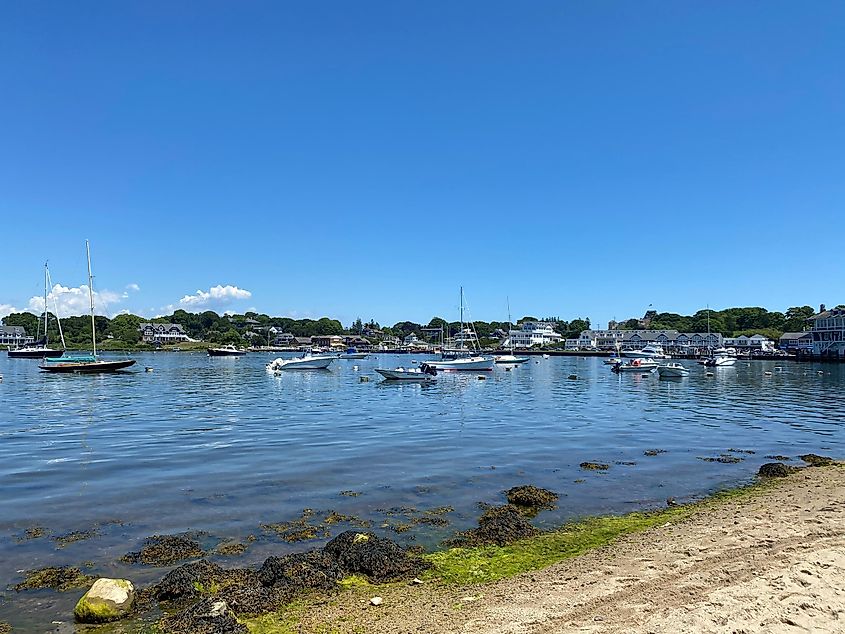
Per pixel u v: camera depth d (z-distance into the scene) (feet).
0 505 54.39
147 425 105.29
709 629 28.84
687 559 39.14
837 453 80.59
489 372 294.25
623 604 32.24
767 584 33.76
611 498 57.31
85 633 31.76
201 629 30.76
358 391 184.24
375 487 60.95
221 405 140.56
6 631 31.96
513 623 30.71
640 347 629.10
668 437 92.43
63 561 41.42
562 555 42.16
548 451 80.28
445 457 76.02
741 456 77.66
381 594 35.65
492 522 47.93
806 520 47.03
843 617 29.84
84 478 64.59
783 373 273.33
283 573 37.60
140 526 48.67
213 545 44.60
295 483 62.49
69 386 200.13
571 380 238.07
